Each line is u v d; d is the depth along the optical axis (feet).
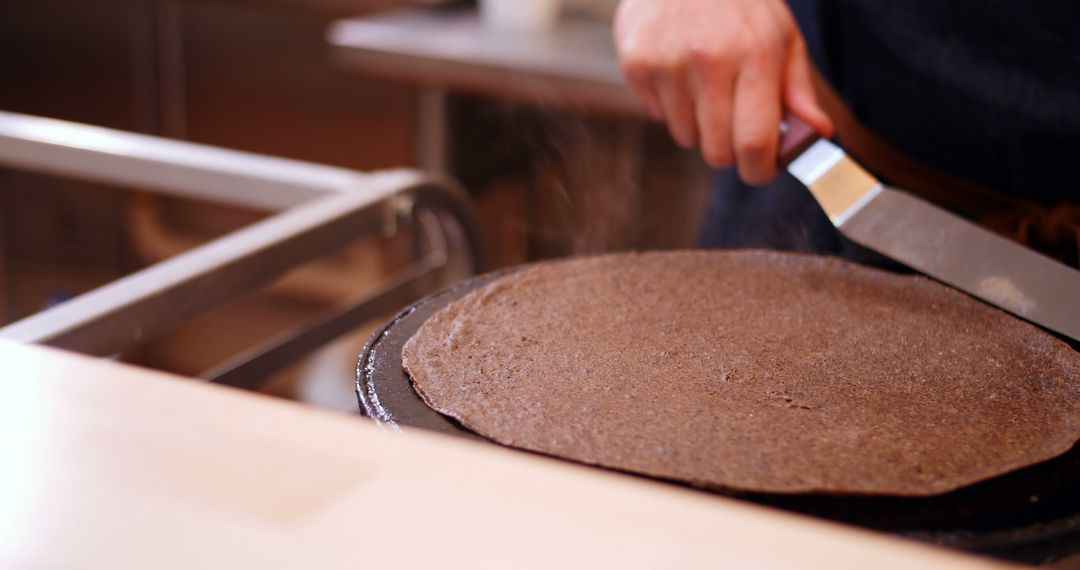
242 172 3.07
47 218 6.33
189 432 0.68
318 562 0.57
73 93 6.94
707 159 2.73
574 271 2.22
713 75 2.62
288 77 6.44
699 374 1.78
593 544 0.58
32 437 0.66
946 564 0.57
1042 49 2.60
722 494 1.40
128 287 2.22
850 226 2.25
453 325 1.93
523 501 0.61
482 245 3.43
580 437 1.53
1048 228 2.70
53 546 0.58
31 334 1.99
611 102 4.93
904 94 2.81
